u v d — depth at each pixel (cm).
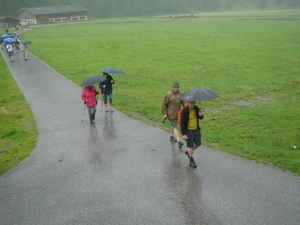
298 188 939
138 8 18550
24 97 2144
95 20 14225
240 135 1393
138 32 7425
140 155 1209
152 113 1744
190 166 1104
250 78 2592
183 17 13450
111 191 965
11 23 12094
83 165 1144
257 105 1883
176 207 872
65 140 1382
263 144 1288
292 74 2698
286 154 1169
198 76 2722
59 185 1012
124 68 3175
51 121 1644
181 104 1273
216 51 4138
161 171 1077
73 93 2209
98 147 1297
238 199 897
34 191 983
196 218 823
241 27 7881
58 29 9381
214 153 1205
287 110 1758
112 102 1972
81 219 838
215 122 1589
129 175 1058
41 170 1117
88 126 1552
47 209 888
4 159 1217
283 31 6475
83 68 3195
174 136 1347
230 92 2189
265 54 3769
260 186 958
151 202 900
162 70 3023
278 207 855
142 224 809
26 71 3089
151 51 4325
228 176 1025
